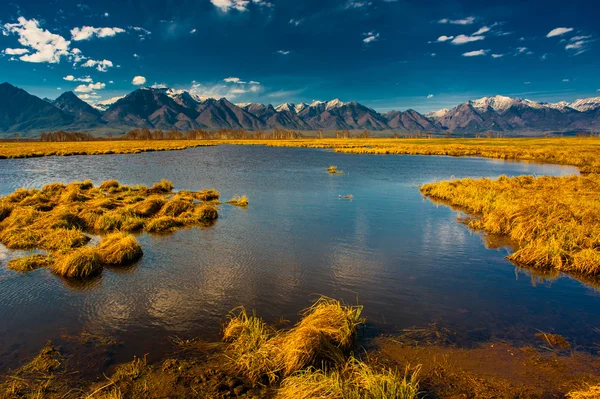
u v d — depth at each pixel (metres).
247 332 7.15
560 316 8.38
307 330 6.64
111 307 8.59
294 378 5.82
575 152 60.41
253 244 13.62
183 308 8.52
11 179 31.42
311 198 23.16
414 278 10.57
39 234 13.83
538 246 11.98
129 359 6.57
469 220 17.67
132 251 11.80
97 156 58.03
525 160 54.41
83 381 5.95
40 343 7.10
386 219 17.78
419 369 6.29
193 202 21.23
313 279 10.38
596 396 5.21
